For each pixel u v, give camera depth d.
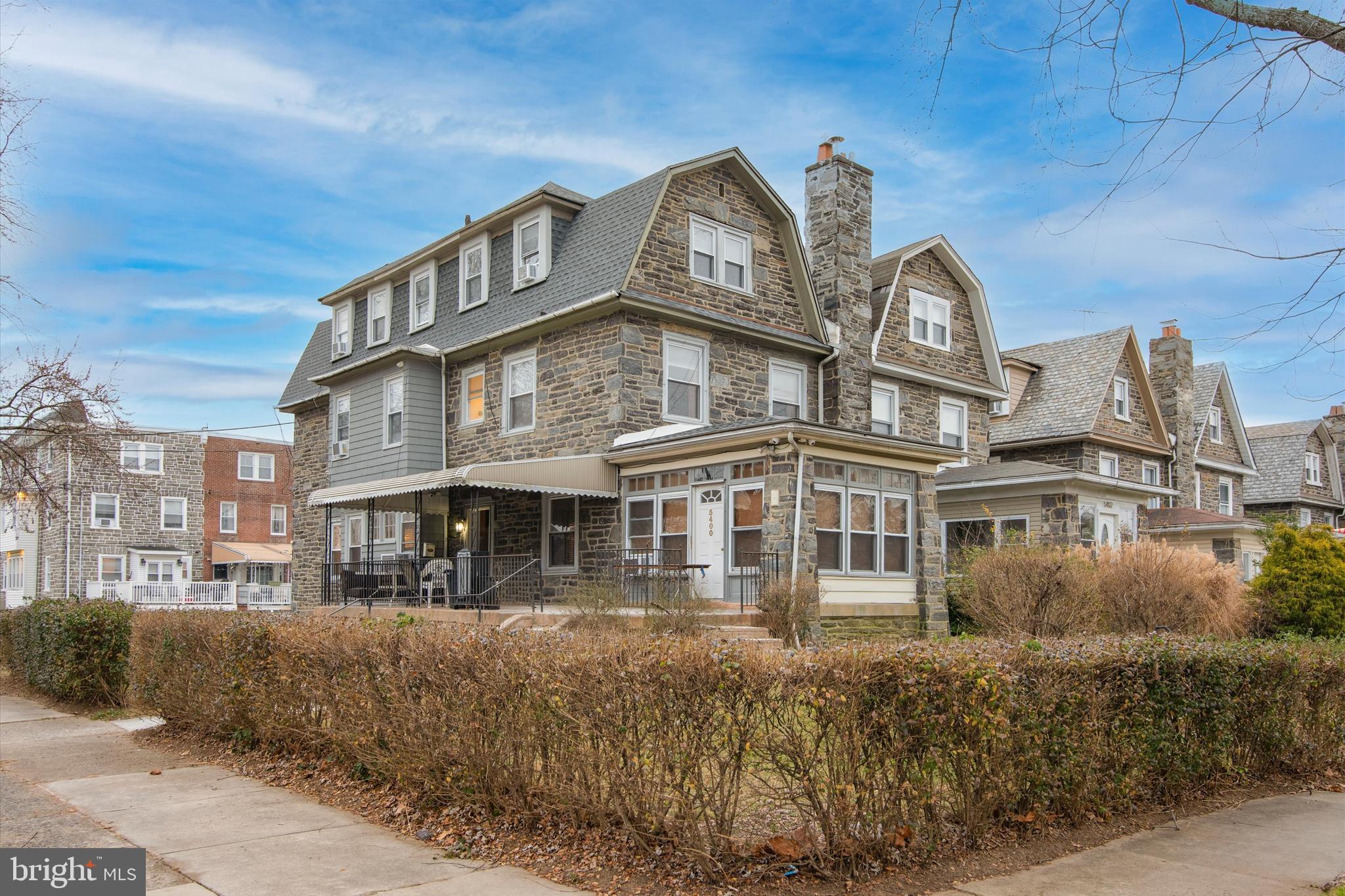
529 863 6.05
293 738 9.06
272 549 45.44
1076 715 6.93
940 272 25.78
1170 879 5.89
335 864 6.11
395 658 7.60
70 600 14.83
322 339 29.92
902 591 17.20
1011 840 6.48
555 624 14.08
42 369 17.62
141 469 41.53
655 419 18.55
